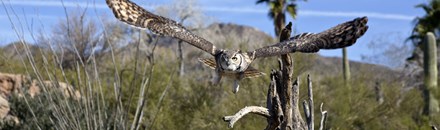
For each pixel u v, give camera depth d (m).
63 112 13.08
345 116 22.81
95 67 13.30
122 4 5.58
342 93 23.64
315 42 5.67
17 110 18.30
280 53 5.93
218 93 23.42
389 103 26.17
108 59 23.55
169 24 5.79
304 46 5.74
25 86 18.42
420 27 43.84
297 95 9.87
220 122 21.53
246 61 6.10
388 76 42.28
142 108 13.65
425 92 28.44
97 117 13.81
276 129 9.10
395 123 24.56
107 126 13.16
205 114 22.00
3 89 21.20
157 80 22.97
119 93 13.59
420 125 24.98
